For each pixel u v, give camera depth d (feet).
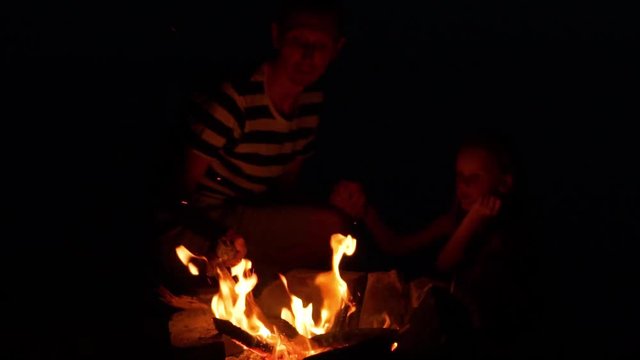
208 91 10.61
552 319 10.08
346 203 11.26
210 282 10.48
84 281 10.90
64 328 9.32
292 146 11.27
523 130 18.19
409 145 17.21
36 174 15.24
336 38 10.38
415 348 8.56
